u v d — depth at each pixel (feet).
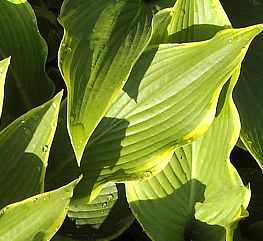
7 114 2.74
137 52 2.31
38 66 2.69
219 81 2.35
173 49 2.44
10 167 2.34
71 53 2.27
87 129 2.19
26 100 2.75
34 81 2.73
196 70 2.40
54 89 2.73
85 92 2.22
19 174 2.34
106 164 2.49
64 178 2.54
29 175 2.34
